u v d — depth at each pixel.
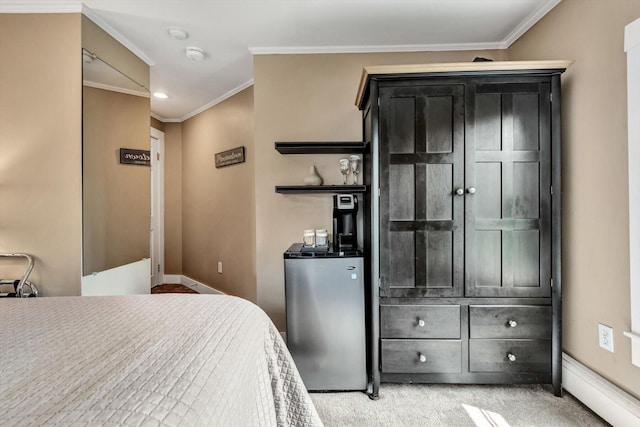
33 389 0.60
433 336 1.82
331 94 2.49
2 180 2.02
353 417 1.63
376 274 1.82
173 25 2.19
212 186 3.80
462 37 2.36
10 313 1.05
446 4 1.98
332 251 1.99
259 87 2.50
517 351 1.79
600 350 1.63
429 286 1.82
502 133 1.78
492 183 1.79
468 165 1.79
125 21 2.15
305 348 1.87
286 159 2.50
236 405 0.74
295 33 2.29
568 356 1.83
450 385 1.92
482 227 1.79
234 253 3.50
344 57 2.49
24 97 2.02
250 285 3.27
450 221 1.80
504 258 1.79
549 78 1.76
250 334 1.01
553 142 1.76
